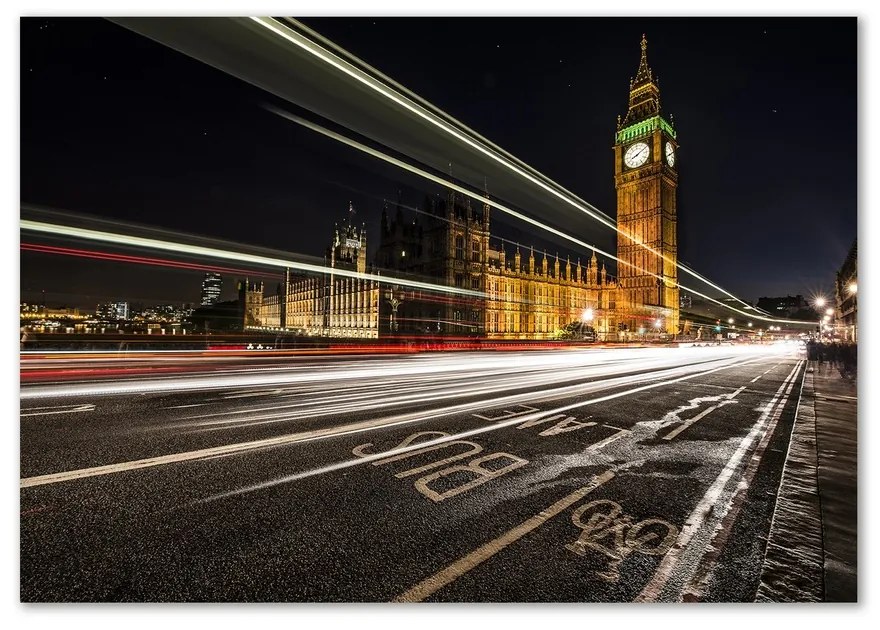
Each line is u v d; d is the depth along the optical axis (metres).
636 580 3.12
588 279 111.00
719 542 3.69
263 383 13.12
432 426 7.52
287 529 3.75
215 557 3.31
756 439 7.27
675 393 12.35
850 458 6.20
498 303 84.38
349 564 3.25
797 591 3.05
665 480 5.19
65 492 4.48
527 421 8.05
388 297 81.81
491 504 4.35
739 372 19.92
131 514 4.00
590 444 6.64
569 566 3.27
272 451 5.96
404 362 23.98
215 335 37.00
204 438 6.60
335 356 30.52
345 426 7.44
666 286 105.81
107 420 7.76
